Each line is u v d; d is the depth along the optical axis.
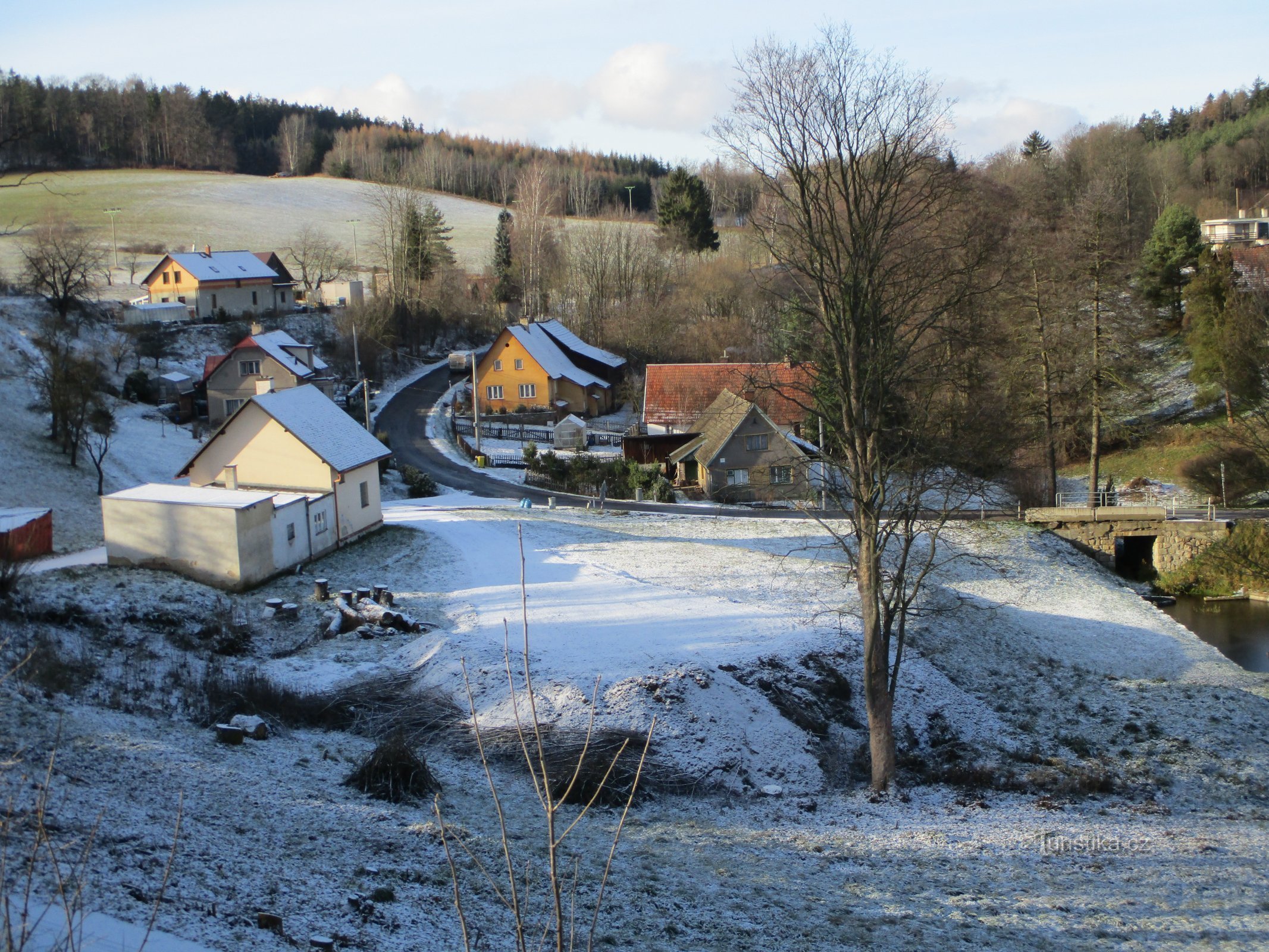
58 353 52.84
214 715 20.56
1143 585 42.91
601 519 47.56
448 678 24.41
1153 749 23.69
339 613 29.42
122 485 52.09
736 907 13.98
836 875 15.88
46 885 10.52
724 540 43.50
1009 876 16.03
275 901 11.80
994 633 32.25
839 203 21.89
